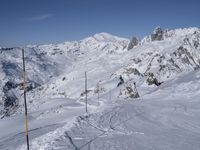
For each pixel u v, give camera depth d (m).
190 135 29.91
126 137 28.78
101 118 40.12
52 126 44.12
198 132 31.48
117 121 38.41
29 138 35.16
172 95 74.31
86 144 25.47
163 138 28.47
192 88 77.25
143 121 39.06
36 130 41.81
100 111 47.50
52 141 25.77
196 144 26.11
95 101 98.25
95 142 26.31
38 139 27.97
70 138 27.41
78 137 28.03
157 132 31.50
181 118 40.66
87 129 32.25
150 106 56.34
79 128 32.47
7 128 68.31
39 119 76.69
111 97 107.06
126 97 96.12
